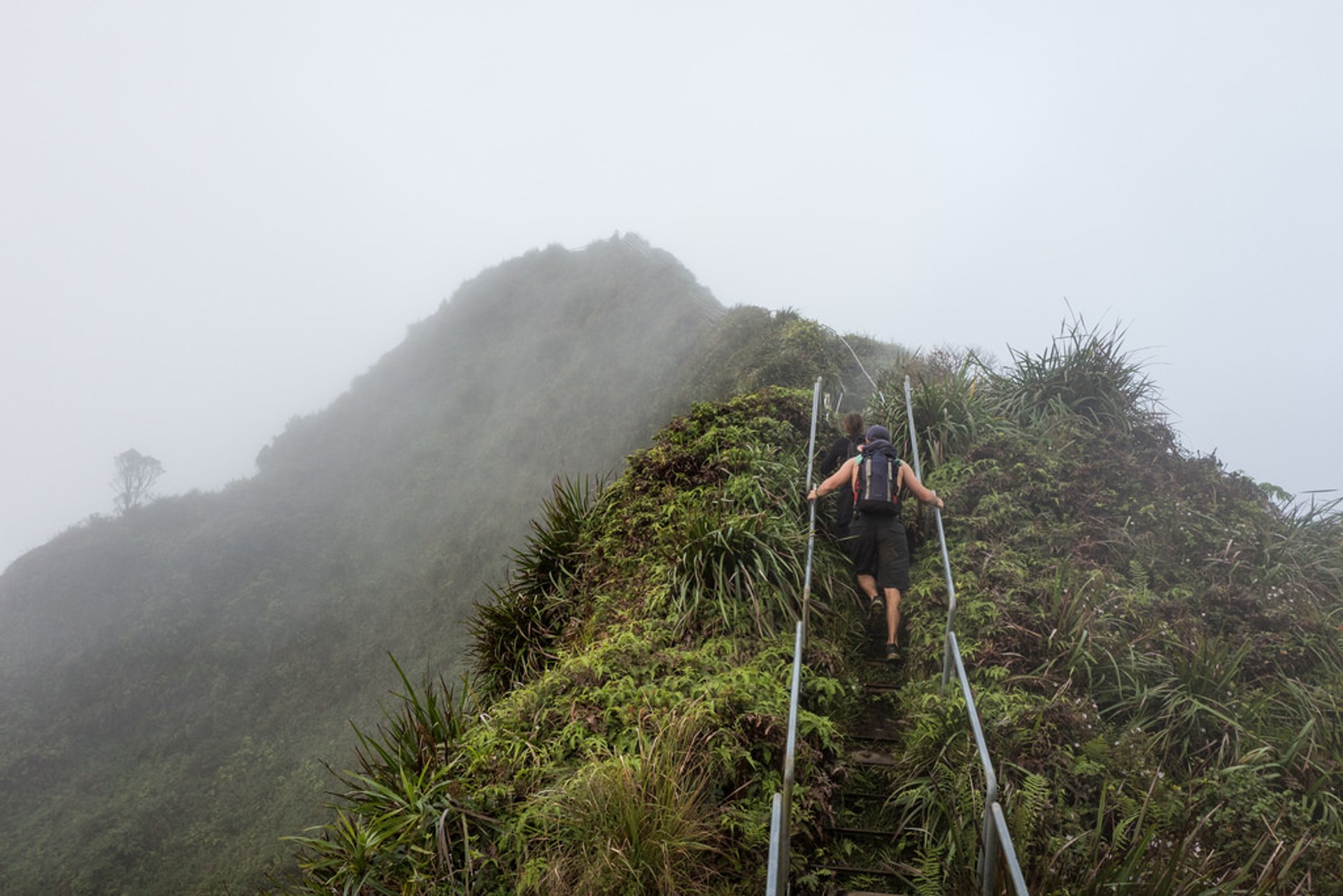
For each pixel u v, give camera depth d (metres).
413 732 4.97
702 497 7.32
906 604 6.34
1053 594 6.05
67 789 33.75
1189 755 5.00
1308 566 7.05
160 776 33.16
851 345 16.94
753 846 4.05
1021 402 9.21
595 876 3.65
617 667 5.31
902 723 5.19
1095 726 4.96
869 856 4.30
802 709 4.95
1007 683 5.30
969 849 3.97
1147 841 3.76
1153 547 7.05
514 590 7.69
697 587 6.13
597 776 4.02
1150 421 8.97
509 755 4.57
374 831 4.02
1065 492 7.66
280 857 27.53
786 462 7.84
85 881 28.81
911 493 7.57
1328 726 5.14
